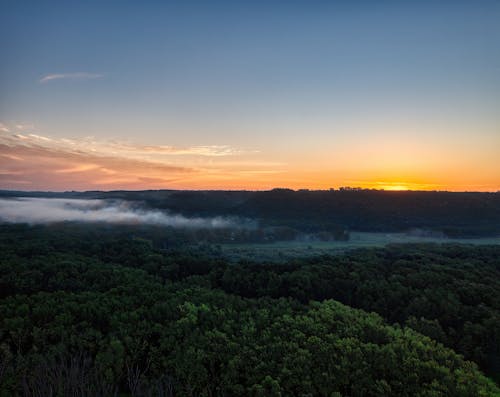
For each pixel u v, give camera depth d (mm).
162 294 86375
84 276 92938
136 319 75250
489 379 64188
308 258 120125
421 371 62969
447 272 98688
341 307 85062
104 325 74500
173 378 64125
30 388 58469
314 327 75438
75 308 75188
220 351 68375
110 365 63844
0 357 62719
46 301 76625
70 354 64250
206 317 77812
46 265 94062
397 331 74000
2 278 83938
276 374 63844
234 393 62500
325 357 66250
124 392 63250
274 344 69750
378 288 91750
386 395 59625
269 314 82375
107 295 83750
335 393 59594
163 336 71500
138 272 99500
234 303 86500
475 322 77875
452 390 59031
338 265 108375
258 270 108375
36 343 66125
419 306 83250
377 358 65500
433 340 72438
